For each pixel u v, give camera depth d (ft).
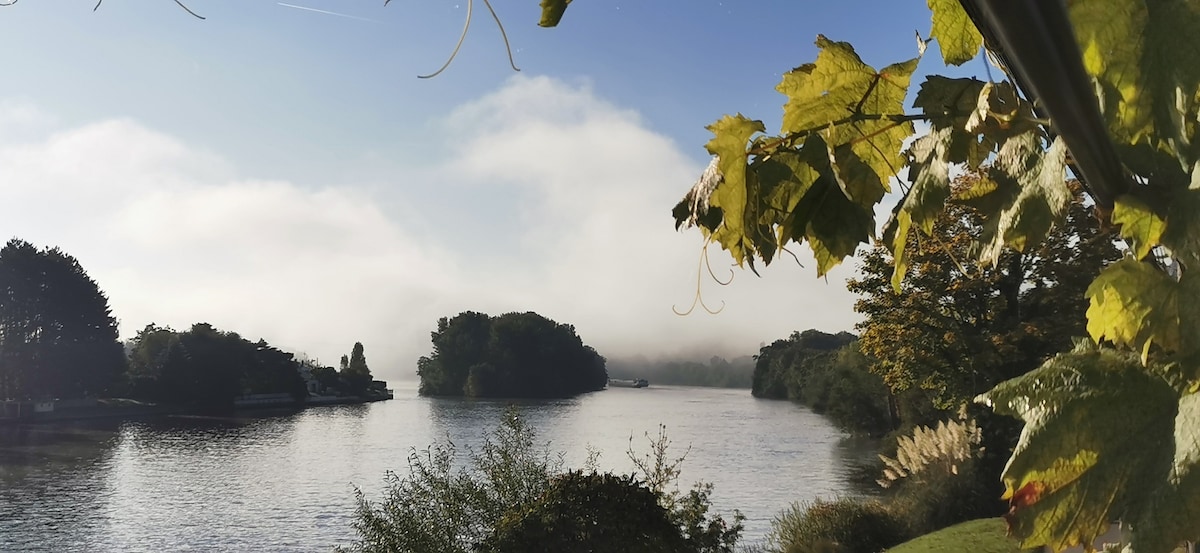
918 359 86.02
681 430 245.86
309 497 136.87
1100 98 2.29
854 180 3.67
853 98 3.71
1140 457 2.62
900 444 70.13
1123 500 2.60
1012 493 2.79
